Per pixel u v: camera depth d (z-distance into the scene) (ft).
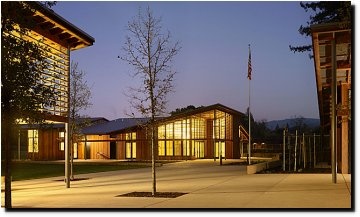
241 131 187.52
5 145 34.71
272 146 217.36
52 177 87.04
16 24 35.60
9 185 35.29
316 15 95.96
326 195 43.42
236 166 110.63
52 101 38.63
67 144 62.39
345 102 64.95
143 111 51.93
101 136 163.94
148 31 86.17
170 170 97.25
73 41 64.28
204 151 163.32
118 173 91.04
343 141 67.21
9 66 32.12
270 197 42.86
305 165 89.15
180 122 158.20
